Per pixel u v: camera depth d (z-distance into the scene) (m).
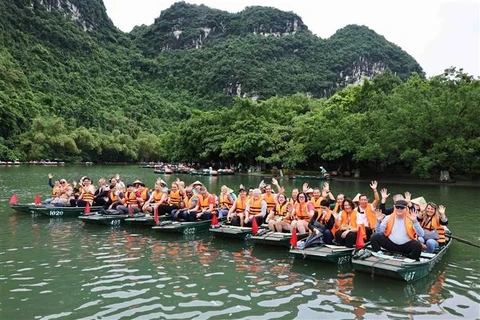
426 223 12.26
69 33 163.00
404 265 9.66
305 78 156.00
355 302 8.56
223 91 153.62
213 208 16.28
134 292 9.04
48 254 12.24
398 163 50.94
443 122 40.31
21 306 8.16
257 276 10.27
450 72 47.41
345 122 50.38
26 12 153.25
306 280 9.98
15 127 90.56
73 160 96.94
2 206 21.80
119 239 14.29
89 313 7.83
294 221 13.34
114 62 178.38
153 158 118.88
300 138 56.16
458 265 11.41
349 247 11.84
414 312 8.08
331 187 37.66
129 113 138.50
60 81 133.50
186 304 8.36
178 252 12.62
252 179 49.34
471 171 41.38
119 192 17.98
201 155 67.75
